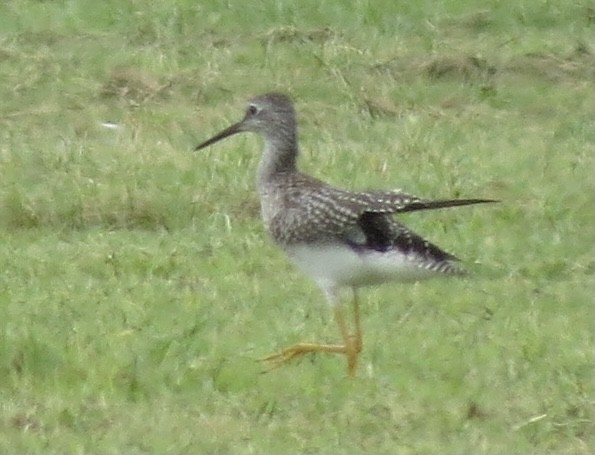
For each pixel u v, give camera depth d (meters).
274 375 14.10
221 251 16.50
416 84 21.12
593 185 18.33
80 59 21.77
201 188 17.91
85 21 23.06
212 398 13.70
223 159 18.62
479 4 23.58
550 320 15.12
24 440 13.05
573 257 16.53
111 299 15.42
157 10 23.30
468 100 20.81
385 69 21.36
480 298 15.53
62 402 13.59
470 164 18.81
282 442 13.02
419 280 14.22
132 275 15.98
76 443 13.03
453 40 22.56
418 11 23.38
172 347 14.31
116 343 14.48
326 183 16.25
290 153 15.01
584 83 21.39
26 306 15.24
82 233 17.06
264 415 13.44
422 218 17.25
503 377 14.05
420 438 13.12
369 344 14.62
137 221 17.27
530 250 16.70
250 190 17.81
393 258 13.92
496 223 17.22
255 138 19.36
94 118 20.09
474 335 14.80
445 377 14.06
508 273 16.09
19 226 17.16
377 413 13.48
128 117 20.03
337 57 21.69
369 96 20.62
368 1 23.47
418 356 14.39
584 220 17.42
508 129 20.05
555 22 23.20
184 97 20.72
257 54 21.89
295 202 14.38
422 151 19.06
